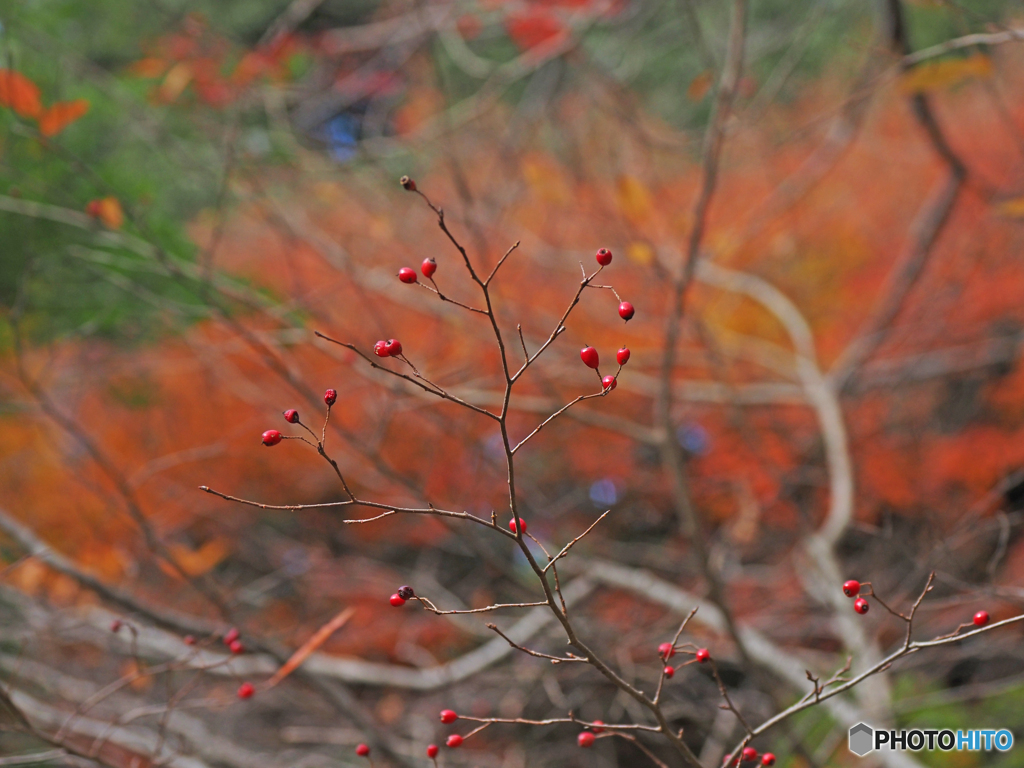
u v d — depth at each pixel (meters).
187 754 3.37
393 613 5.32
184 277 3.47
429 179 6.35
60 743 2.44
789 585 5.21
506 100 7.66
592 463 6.06
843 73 6.95
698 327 4.68
